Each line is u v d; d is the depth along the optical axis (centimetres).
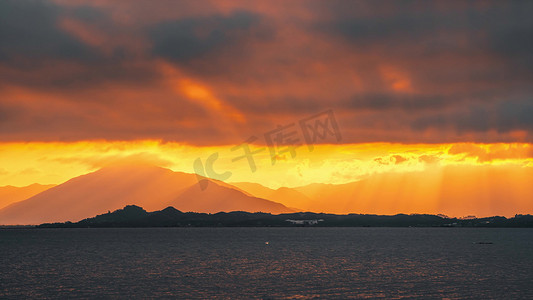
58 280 12569
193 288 11269
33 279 12775
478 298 10075
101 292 10775
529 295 10388
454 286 11456
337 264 16338
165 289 11131
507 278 12725
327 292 10750
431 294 10488
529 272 13938
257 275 13450
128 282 12188
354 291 10844
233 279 12675
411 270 14512
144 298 10112
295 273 13862
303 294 10538
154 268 15288
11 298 10138
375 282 12075
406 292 10725
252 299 10006
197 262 17225
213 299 10012
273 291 10862
